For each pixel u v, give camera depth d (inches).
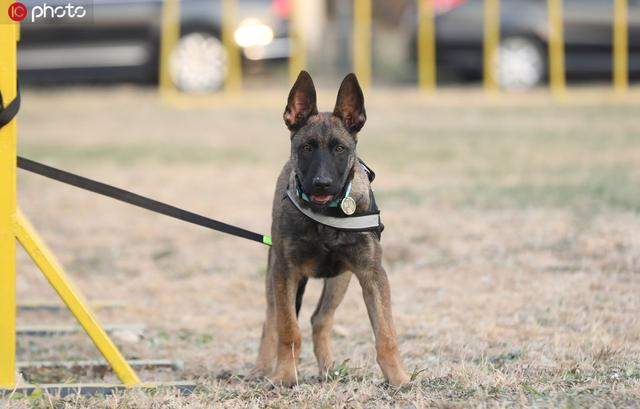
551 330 350.0
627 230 485.4
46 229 552.4
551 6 953.5
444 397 269.4
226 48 952.9
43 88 1032.8
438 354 327.0
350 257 283.7
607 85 1021.2
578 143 751.7
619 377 282.7
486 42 965.8
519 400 263.4
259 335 369.7
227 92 966.4
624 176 624.7
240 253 500.7
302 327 376.8
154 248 514.0
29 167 290.8
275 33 954.7
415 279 435.2
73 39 933.2
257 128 860.6
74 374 330.0
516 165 681.0
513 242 482.9
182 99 952.9
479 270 442.0
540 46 962.1
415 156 727.1
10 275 281.1
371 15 1333.7
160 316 402.6
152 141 806.5
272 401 275.1
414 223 530.3
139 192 627.5
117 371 290.8
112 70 948.0
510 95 953.5
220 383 296.5
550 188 599.5
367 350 338.6
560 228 501.0
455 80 1069.1
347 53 1112.2
